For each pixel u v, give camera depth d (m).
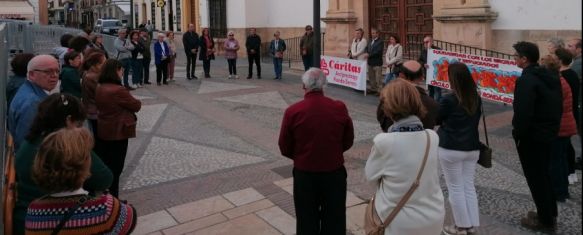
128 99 5.27
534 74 4.58
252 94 13.20
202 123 9.89
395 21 16.59
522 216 5.20
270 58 22.77
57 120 3.09
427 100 4.30
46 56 4.43
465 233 4.58
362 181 6.34
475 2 12.96
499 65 10.13
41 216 2.45
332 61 13.99
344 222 4.09
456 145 4.40
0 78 4.62
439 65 11.20
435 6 14.34
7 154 4.40
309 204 4.03
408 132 3.27
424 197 3.23
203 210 5.50
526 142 4.70
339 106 4.03
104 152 5.36
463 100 4.36
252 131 9.17
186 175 6.74
